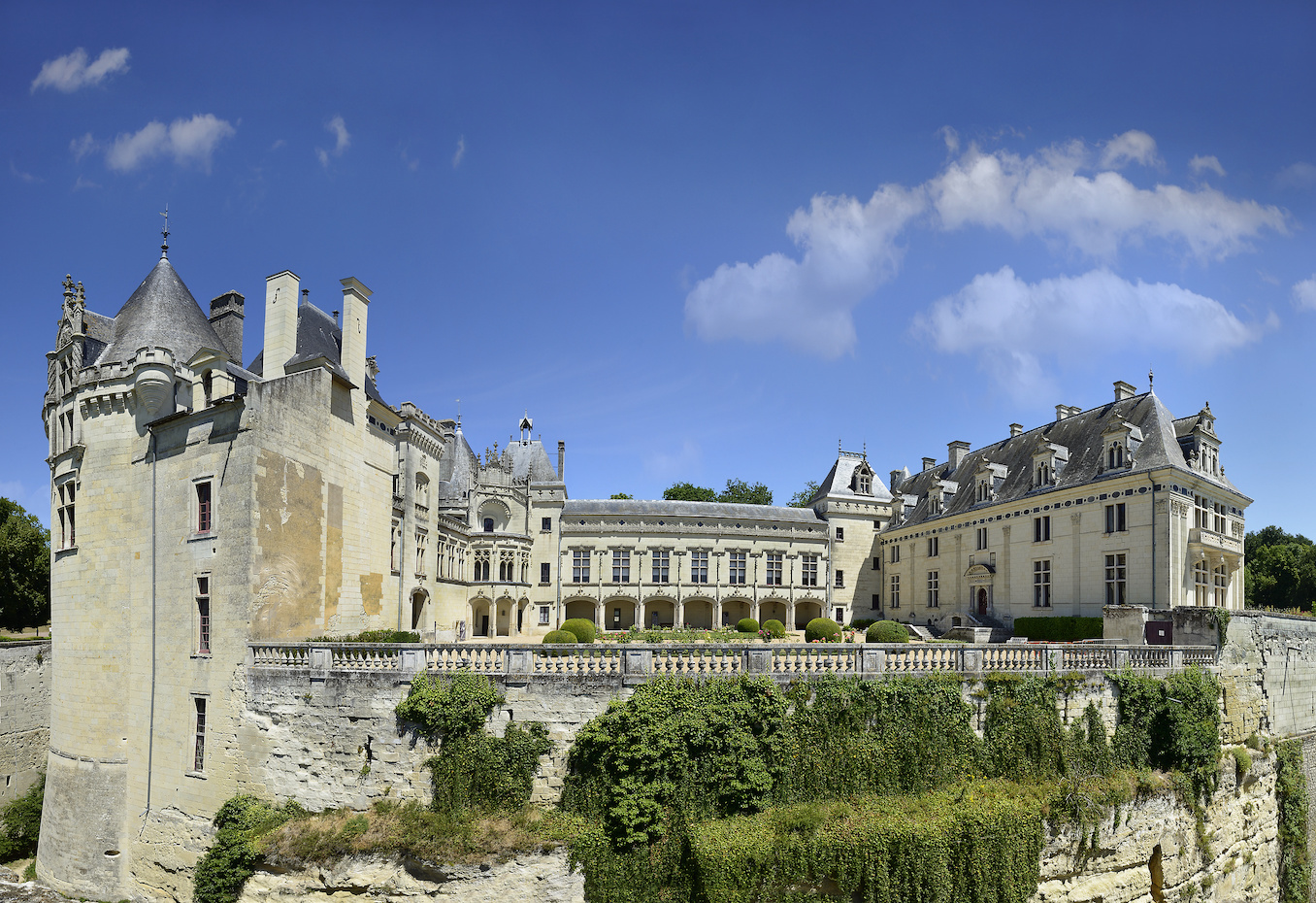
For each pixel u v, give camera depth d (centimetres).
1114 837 2266
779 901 1920
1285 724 3177
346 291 3203
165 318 2964
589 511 6925
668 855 1969
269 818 2234
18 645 3950
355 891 2023
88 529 2875
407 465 4097
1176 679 2559
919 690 2223
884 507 7419
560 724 2134
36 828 3609
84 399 2880
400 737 2170
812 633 4994
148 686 2659
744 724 2105
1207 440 4175
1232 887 2623
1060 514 4512
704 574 6981
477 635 6031
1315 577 6944
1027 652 2394
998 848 2030
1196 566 3975
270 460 2545
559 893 1970
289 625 2625
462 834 2012
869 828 1970
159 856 2520
